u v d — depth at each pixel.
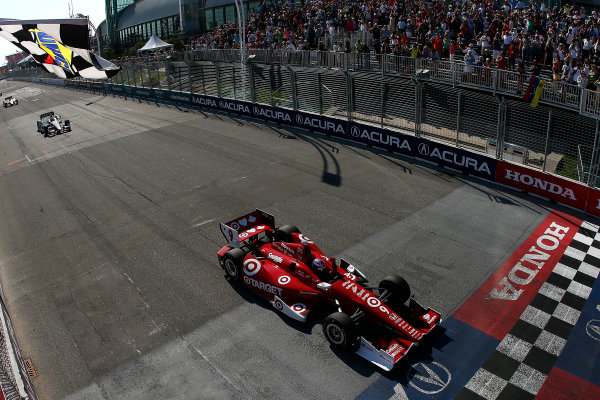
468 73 17.62
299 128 22.27
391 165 16.95
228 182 16.58
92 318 9.94
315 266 9.11
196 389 7.87
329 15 27.41
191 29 48.66
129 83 38.00
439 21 23.50
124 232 13.66
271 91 23.48
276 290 9.48
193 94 29.70
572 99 14.71
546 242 11.59
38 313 10.33
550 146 13.53
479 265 10.73
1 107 46.78
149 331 9.34
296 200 14.62
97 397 7.90
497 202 13.75
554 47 20.00
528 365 7.99
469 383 7.67
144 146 22.33
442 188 14.85
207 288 10.54
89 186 17.78
